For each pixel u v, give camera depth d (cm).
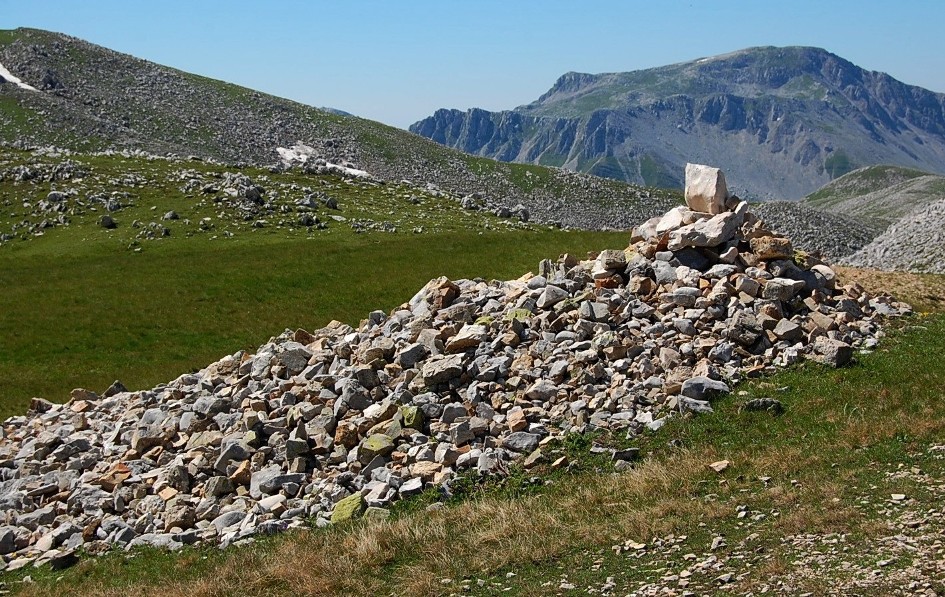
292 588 1384
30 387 4325
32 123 15300
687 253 2497
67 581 1642
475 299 2555
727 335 2161
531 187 18450
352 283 6306
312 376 2336
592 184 18938
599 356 2109
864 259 9325
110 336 5175
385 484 1761
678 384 1955
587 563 1304
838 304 2427
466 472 1778
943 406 1745
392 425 1936
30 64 17975
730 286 2338
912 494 1347
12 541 1909
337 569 1411
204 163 10631
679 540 1324
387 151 19188
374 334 2522
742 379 2036
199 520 1858
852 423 1706
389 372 2195
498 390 2041
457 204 10312
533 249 7438
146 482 2045
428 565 1374
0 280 6250
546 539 1404
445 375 2070
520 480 1714
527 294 2403
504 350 2170
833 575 1116
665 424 1845
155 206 8338
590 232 8525
